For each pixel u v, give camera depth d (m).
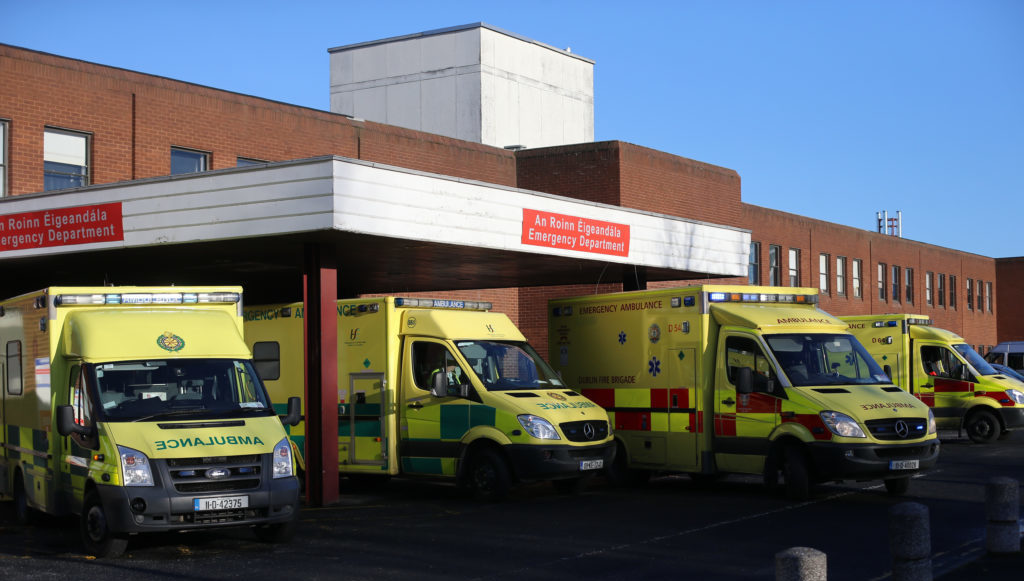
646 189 29.97
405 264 18.14
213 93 23.84
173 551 10.96
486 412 14.34
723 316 14.93
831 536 11.20
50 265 17.33
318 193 13.25
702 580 9.06
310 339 14.73
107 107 22.05
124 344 11.36
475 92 36.34
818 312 15.33
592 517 12.86
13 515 14.26
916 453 13.60
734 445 14.59
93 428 10.73
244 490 10.49
